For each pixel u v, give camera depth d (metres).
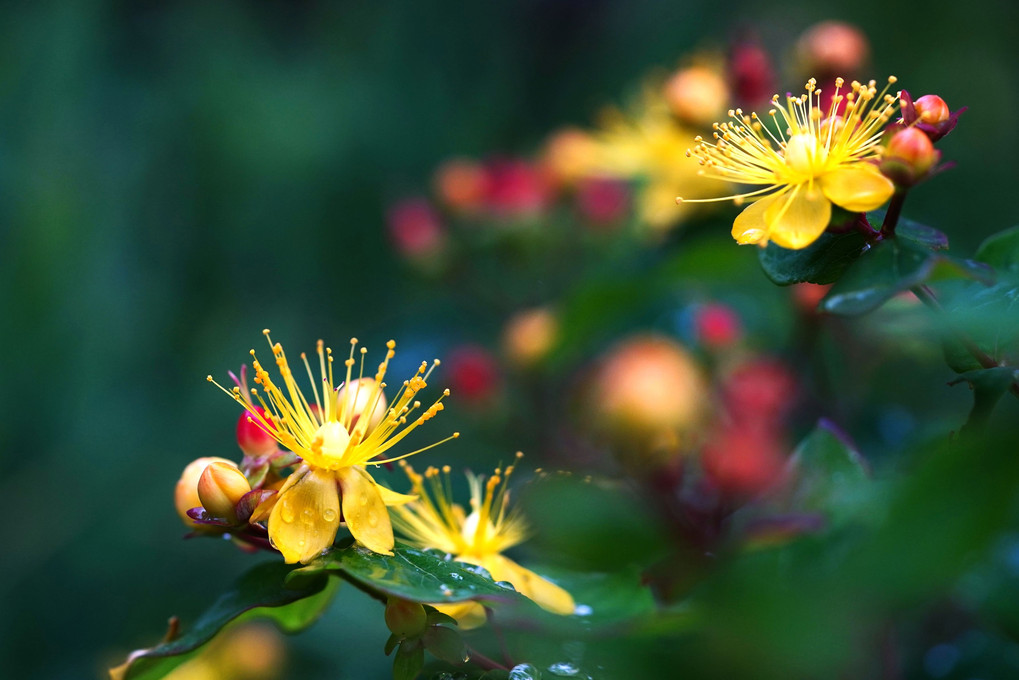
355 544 0.35
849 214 0.35
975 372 0.34
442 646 0.34
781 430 0.40
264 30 0.81
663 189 0.48
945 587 0.31
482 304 0.58
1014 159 0.63
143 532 0.58
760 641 0.31
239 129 0.70
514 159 0.63
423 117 0.73
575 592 0.36
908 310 0.38
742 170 0.36
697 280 0.44
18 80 0.65
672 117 0.45
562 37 0.78
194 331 0.67
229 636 0.44
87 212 0.64
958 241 0.57
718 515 0.35
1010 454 0.31
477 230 0.57
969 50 0.67
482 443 0.48
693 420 0.36
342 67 0.75
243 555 0.57
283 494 0.35
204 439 0.62
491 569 0.36
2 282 0.60
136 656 0.35
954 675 0.38
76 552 0.58
